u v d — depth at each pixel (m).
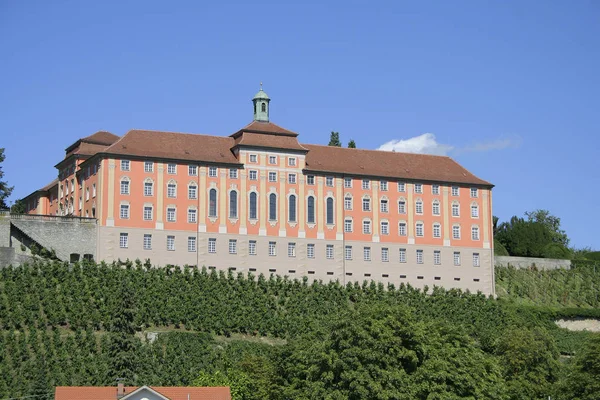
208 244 158.62
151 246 155.38
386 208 170.62
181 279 150.50
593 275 187.00
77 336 129.62
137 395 102.19
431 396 101.62
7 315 131.88
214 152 164.12
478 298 167.62
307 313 151.62
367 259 167.50
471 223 175.25
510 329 139.88
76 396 102.50
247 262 160.12
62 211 173.12
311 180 167.00
